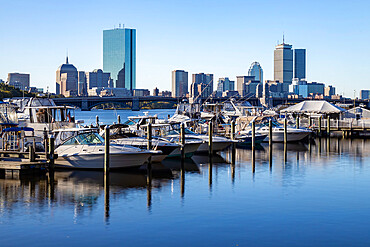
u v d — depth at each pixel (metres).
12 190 29.42
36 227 21.88
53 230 21.44
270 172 37.03
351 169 38.72
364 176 35.25
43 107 46.12
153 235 20.72
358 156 47.81
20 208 25.19
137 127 52.53
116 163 35.88
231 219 23.02
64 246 19.45
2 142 37.44
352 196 28.12
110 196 27.95
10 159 35.12
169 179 33.59
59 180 32.62
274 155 48.84
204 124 62.91
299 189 30.16
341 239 20.17
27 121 46.53
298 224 22.20
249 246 19.39
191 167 39.59
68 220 22.95
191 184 31.75
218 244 19.61
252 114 83.44
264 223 22.38
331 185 31.56
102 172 35.75
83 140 36.56
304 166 40.41
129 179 33.31
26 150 37.00
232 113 83.62
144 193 28.80
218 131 62.28
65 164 36.41
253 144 46.84
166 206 25.56
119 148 36.00
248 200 26.95
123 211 24.55
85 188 30.12
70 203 26.27
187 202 26.47
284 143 57.50
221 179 33.75
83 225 22.14
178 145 41.41
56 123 44.94
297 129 63.12
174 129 47.50
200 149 49.56
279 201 26.72
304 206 25.56
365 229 21.48
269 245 19.48
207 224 22.23
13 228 21.72
